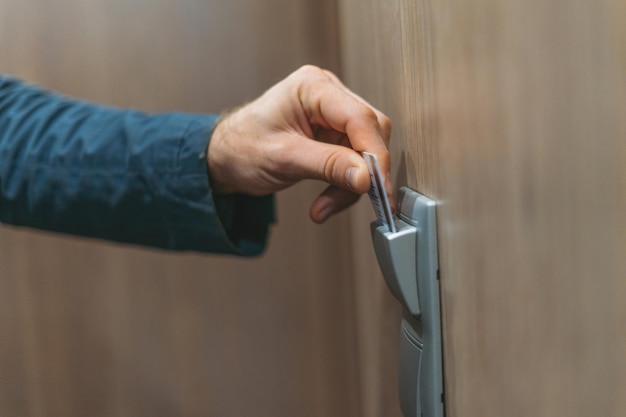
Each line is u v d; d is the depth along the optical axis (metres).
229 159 0.59
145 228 0.67
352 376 1.09
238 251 0.66
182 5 0.98
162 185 0.63
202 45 0.99
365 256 0.74
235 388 1.08
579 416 0.24
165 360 1.06
